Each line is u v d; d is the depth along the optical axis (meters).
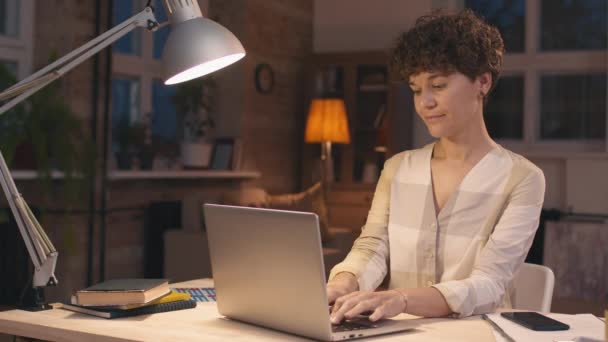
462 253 2.10
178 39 2.02
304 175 7.77
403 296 1.85
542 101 7.39
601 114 7.17
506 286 2.01
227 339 1.68
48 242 1.92
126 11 6.06
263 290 1.75
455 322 1.86
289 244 1.66
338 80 7.67
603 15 7.17
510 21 7.46
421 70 2.02
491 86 2.10
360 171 7.59
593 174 6.88
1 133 4.41
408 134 7.59
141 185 6.00
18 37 5.04
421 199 2.18
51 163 4.75
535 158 7.18
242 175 6.84
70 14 5.12
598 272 6.60
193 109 6.54
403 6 7.69
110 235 5.64
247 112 7.10
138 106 6.23
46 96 4.58
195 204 6.07
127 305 1.91
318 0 8.09
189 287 2.36
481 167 2.12
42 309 1.99
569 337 1.68
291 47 7.74
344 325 1.75
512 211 2.05
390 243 2.21
